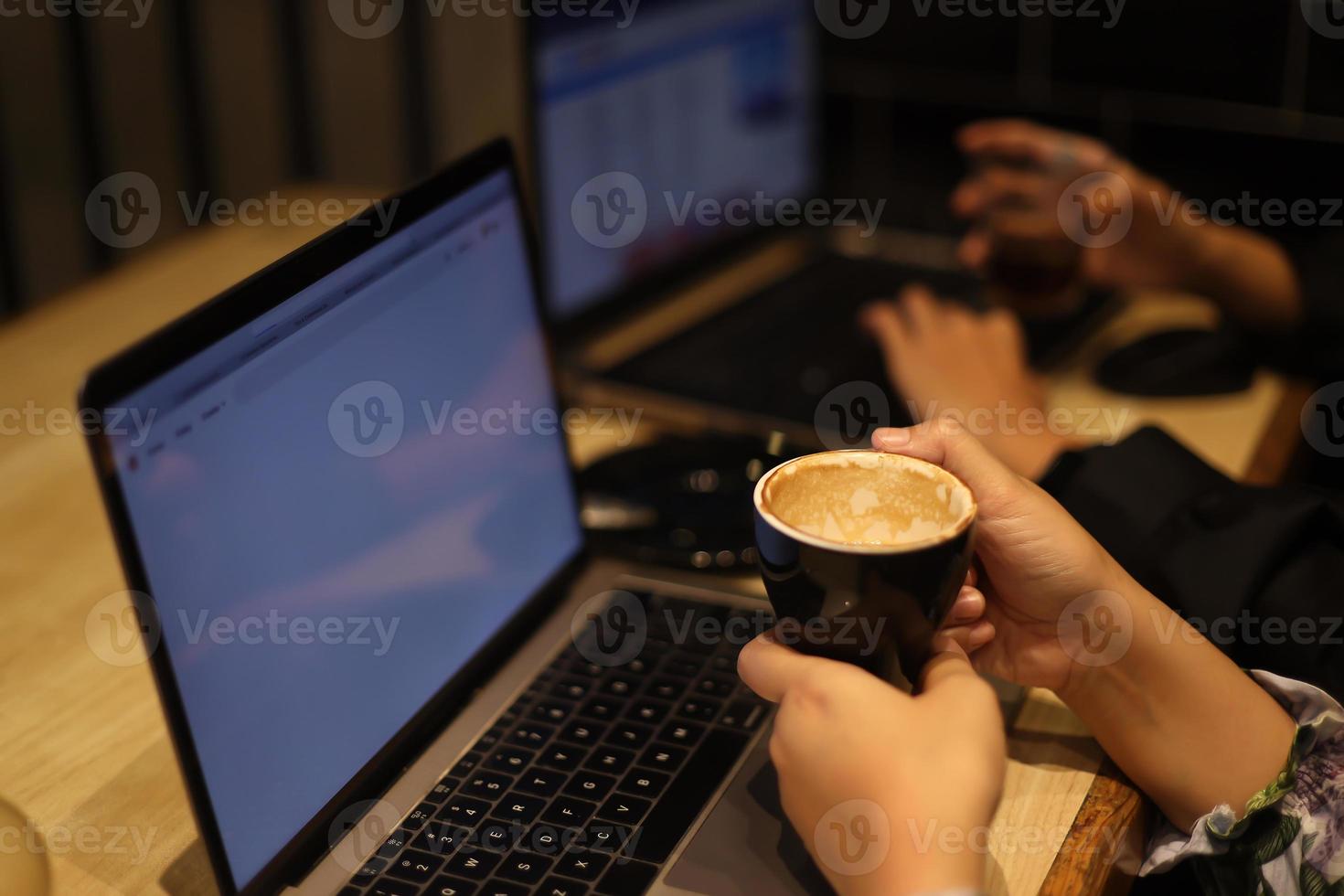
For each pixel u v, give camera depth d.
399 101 1.81
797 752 0.59
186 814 0.71
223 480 0.60
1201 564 0.78
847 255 1.57
